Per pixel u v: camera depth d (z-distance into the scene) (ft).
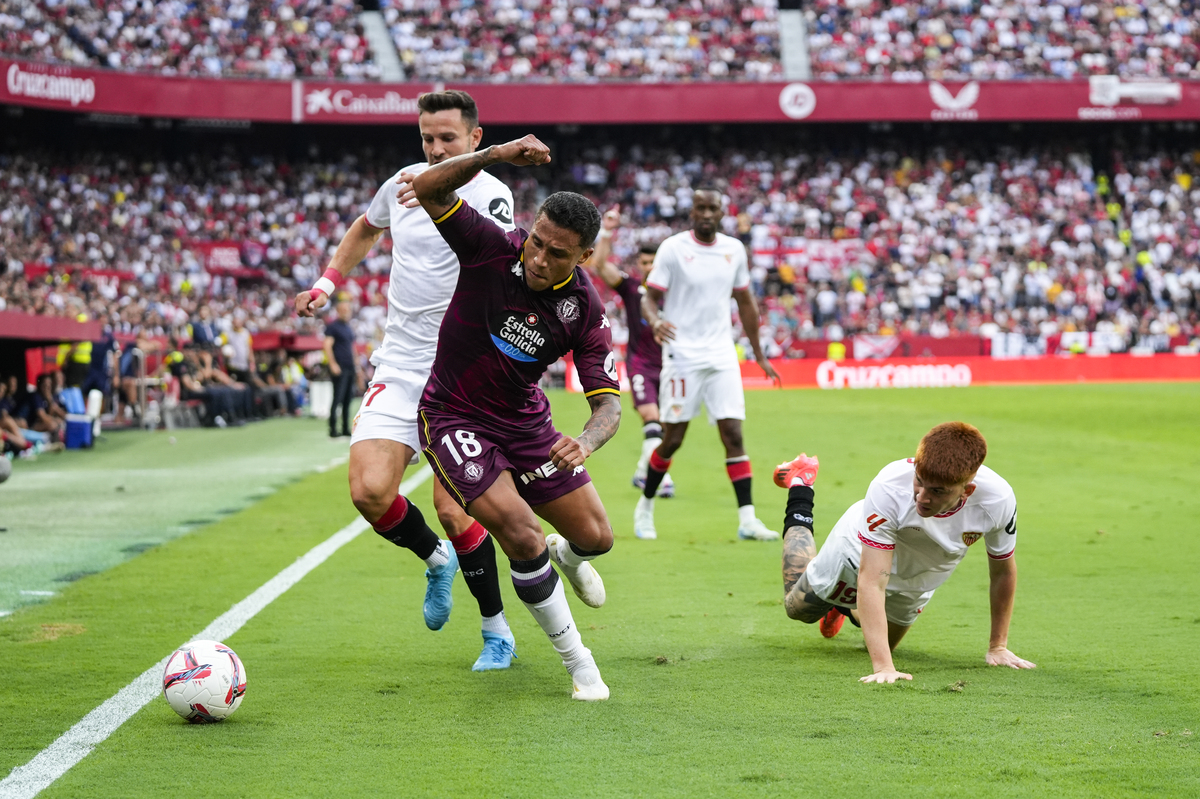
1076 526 35.01
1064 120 167.22
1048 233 166.30
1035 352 146.51
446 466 16.98
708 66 170.19
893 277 159.12
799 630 21.75
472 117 20.54
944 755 14.21
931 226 166.71
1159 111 164.04
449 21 171.42
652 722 15.72
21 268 116.98
